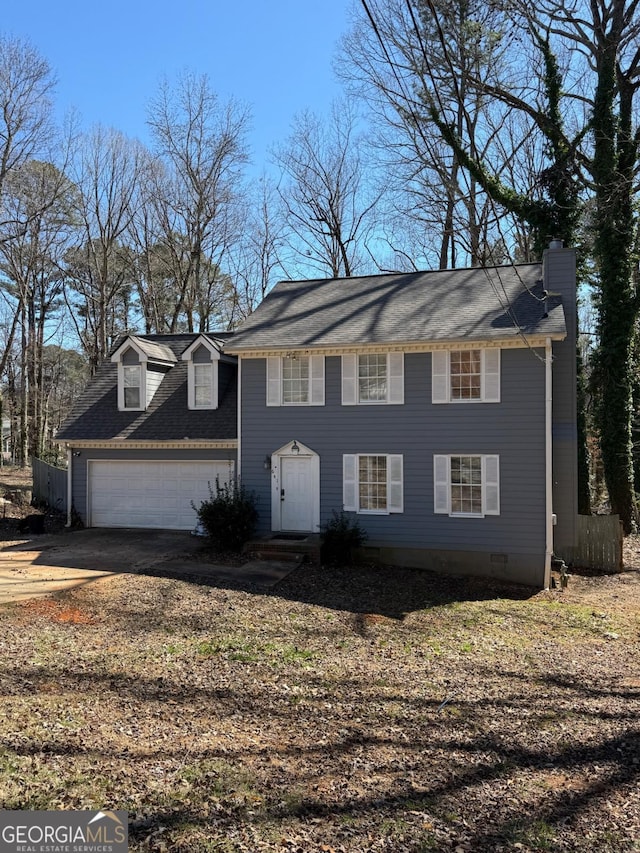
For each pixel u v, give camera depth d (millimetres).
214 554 16016
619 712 7660
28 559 14922
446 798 5348
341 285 20453
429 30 21406
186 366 21219
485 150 26578
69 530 19266
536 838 4785
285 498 17391
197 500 18875
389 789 5441
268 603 12117
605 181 21062
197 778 5363
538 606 13695
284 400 17531
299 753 6047
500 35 21250
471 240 28594
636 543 20625
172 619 10641
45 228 31938
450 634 11062
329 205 34844
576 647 10742
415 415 16484
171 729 6348
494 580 15688
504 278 18625
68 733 5984
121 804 4852
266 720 6812
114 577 13234
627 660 10086
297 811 4969
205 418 19047
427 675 8742
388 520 16609
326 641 10102
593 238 21797
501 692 8211
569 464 17297
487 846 4652
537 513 15586
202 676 8031
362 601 12969
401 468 16562
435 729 6863
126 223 34562
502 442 15844
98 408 20453
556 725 7156
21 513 21750
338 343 16625
